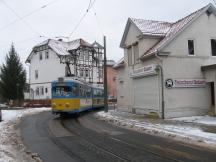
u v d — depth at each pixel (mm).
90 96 34938
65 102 27531
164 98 24203
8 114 33656
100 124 21734
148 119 23266
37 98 61344
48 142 14352
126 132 17031
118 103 34781
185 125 18688
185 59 25031
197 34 25578
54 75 58281
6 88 53000
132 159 10250
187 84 24812
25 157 10953
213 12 26172
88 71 62156
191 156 10523
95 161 10164
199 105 25016
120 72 34094
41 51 60969
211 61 25891
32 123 23484
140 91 28312
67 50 59844
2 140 14781
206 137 14055
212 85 25484
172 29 27453
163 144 12930
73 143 13875
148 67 25828
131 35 30531
